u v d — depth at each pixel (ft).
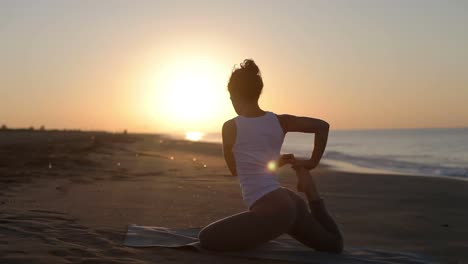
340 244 13.58
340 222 20.11
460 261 13.91
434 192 33.45
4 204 19.65
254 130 12.59
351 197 29.68
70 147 82.23
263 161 12.65
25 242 12.41
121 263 11.00
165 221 17.93
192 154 93.45
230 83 12.99
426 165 73.51
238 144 12.67
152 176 39.45
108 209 20.02
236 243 12.67
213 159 75.10
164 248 12.85
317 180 43.34
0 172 33.55
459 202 27.71
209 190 29.78
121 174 39.63
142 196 25.35
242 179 12.82
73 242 12.86
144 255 12.02
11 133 208.23
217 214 20.16
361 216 21.88
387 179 44.19
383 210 24.03
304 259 12.66
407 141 204.64
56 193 24.68
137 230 14.99
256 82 12.83
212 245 12.75
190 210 21.09
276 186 12.70
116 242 13.35
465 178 51.31
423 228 18.99
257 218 12.47
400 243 16.22
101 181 32.94
